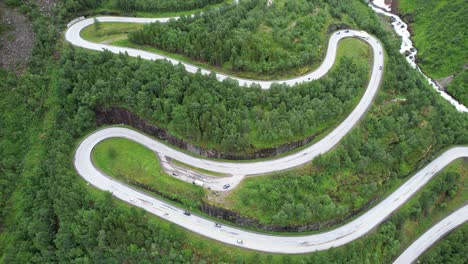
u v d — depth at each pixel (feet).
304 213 410.11
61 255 421.59
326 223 432.66
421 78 641.40
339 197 442.91
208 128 451.12
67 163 462.19
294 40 564.30
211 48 532.32
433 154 531.91
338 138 490.08
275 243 415.03
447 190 504.02
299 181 437.17
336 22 645.10
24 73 532.32
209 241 408.67
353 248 411.34
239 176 451.12
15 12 567.18
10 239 442.91
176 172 459.73
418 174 514.27
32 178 464.65
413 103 532.73
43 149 488.02
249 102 477.77
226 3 651.66
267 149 460.96
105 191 428.56
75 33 598.34
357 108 529.45
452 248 456.86
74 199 426.51
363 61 586.45
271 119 459.32
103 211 419.74
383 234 441.68
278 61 533.96
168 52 571.28
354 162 462.19
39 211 438.40
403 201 481.05
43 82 526.57
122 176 459.73
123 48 575.38
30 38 557.74
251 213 417.69
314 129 485.15
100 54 522.88
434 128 526.98
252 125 470.39
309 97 488.85
